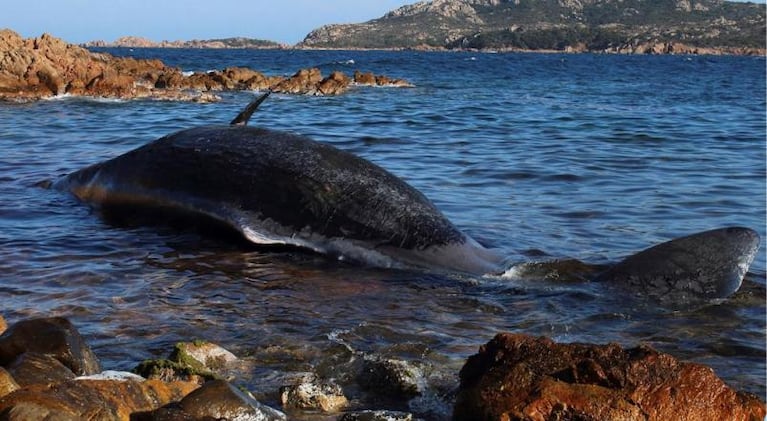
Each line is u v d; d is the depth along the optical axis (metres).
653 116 28.02
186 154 9.66
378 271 8.44
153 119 24.73
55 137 18.89
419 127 22.72
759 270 8.41
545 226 10.32
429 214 8.82
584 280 8.09
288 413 5.20
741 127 23.95
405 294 7.71
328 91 39.97
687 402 4.70
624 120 26.06
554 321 7.01
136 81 42.50
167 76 42.09
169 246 9.09
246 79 44.25
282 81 42.47
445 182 13.29
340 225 8.78
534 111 29.61
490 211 11.12
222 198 9.23
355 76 48.00
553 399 4.71
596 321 7.03
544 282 8.05
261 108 30.31
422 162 15.49
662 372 4.77
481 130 22.00
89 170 10.90
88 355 5.48
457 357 6.17
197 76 43.41
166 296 7.47
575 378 4.79
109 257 8.66
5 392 4.68
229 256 8.80
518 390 4.80
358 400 5.44
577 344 5.04
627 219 10.80
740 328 6.86
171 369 5.52
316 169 9.05
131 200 9.99
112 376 5.10
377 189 8.91
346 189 8.91
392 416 5.05
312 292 7.71
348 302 7.44
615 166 15.34
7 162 14.40
